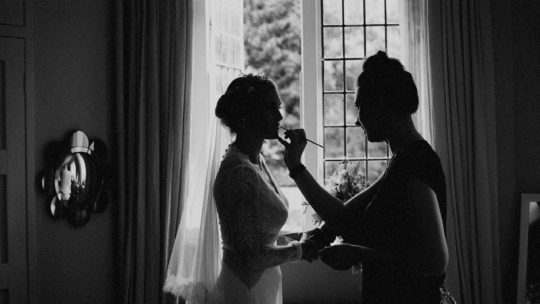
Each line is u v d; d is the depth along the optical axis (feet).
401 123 5.52
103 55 11.47
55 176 10.32
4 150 9.62
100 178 11.04
